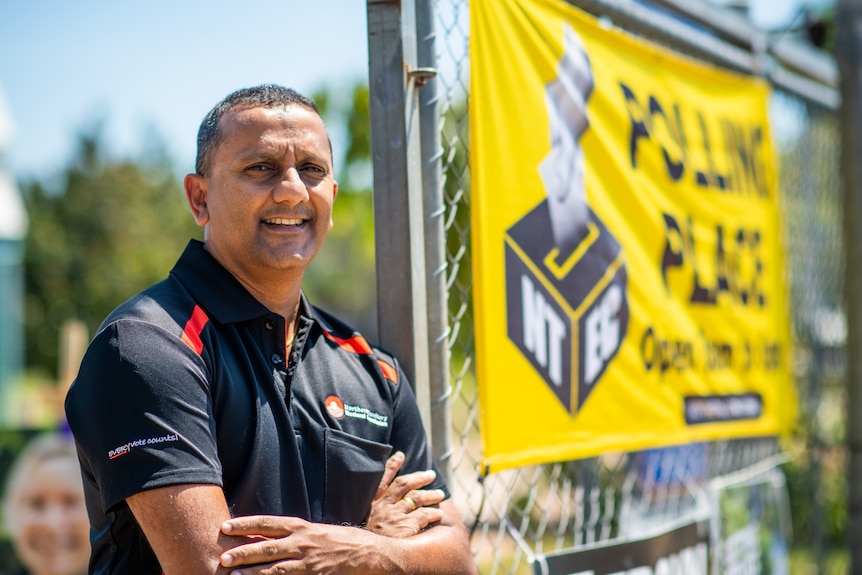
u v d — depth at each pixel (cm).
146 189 2239
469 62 245
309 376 199
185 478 167
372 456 199
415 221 233
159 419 169
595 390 279
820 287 470
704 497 337
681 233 328
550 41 275
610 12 306
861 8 421
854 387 419
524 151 259
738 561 342
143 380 170
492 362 243
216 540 166
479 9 250
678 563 295
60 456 429
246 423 182
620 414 290
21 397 1007
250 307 193
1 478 418
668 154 325
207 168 201
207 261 194
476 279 241
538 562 238
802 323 446
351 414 201
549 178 267
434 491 208
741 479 360
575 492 299
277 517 172
